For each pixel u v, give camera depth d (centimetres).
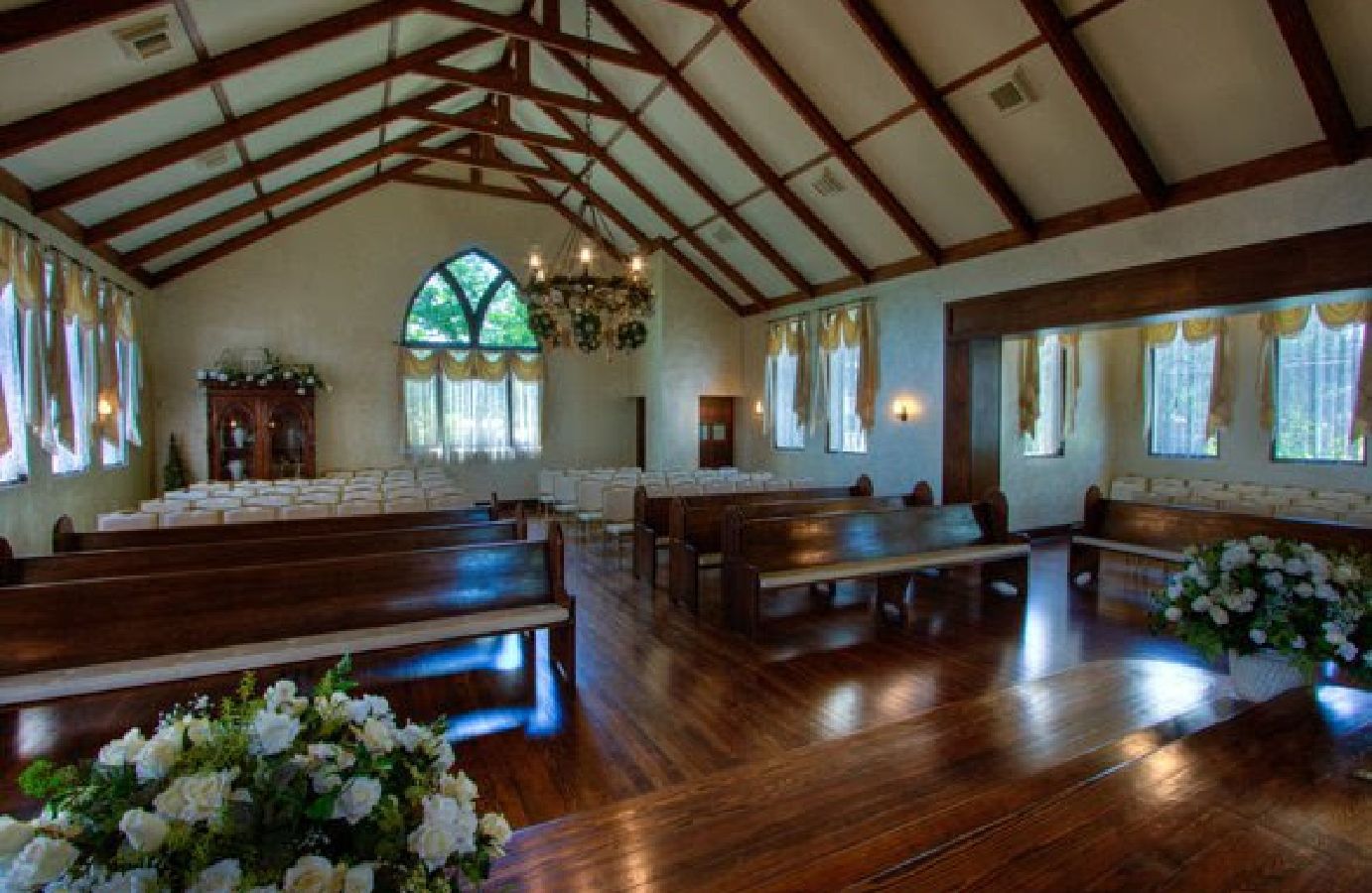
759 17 576
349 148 814
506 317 1112
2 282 478
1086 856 116
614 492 675
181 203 664
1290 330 734
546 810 252
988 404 717
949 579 611
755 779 201
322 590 337
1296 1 387
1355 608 216
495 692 362
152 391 889
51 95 431
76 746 305
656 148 798
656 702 347
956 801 163
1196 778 141
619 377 1185
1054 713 254
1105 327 616
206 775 90
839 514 504
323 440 994
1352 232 432
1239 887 108
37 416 529
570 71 764
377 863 97
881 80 576
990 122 561
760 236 878
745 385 1094
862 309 820
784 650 425
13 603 283
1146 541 568
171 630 305
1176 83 466
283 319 968
